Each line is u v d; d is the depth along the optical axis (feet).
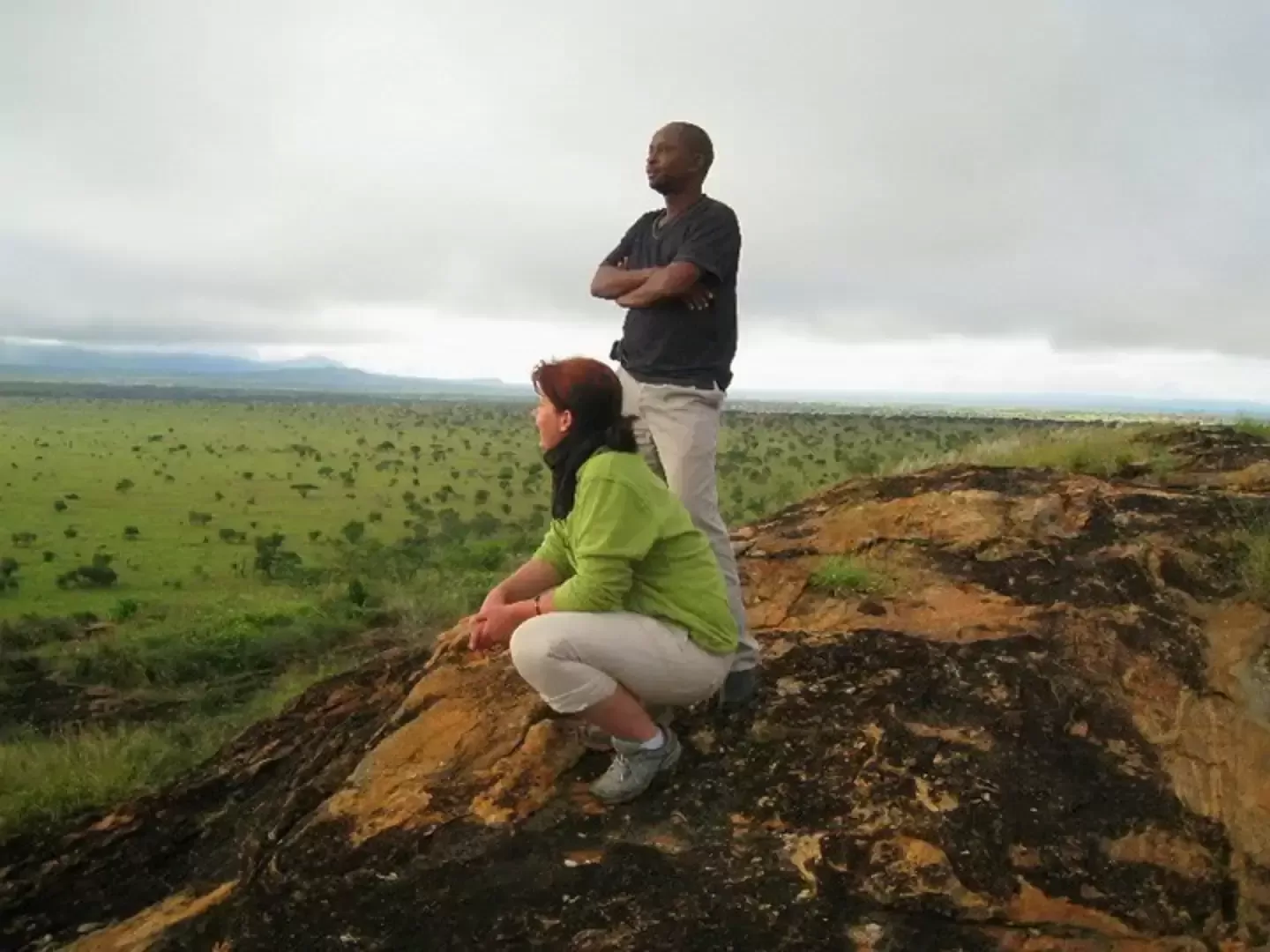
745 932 11.18
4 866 17.80
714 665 12.36
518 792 13.23
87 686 51.44
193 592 95.40
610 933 11.19
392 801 13.51
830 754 13.51
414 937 11.42
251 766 19.16
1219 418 45.52
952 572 18.53
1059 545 19.21
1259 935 11.86
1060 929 11.52
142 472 228.63
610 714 12.17
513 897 11.69
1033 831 12.43
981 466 23.98
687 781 13.20
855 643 15.76
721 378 13.62
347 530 137.28
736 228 13.34
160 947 12.62
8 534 141.90
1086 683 15.03
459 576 71.87
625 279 13.33
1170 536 19.42
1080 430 29.94
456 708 15.28
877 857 11.97
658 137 13.33
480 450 313.73
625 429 12.12
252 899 12.53
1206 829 13.00
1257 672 15.76
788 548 20.39
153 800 18.51
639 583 12.13
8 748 27.84
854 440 319.47
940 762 13.26
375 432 392.68
